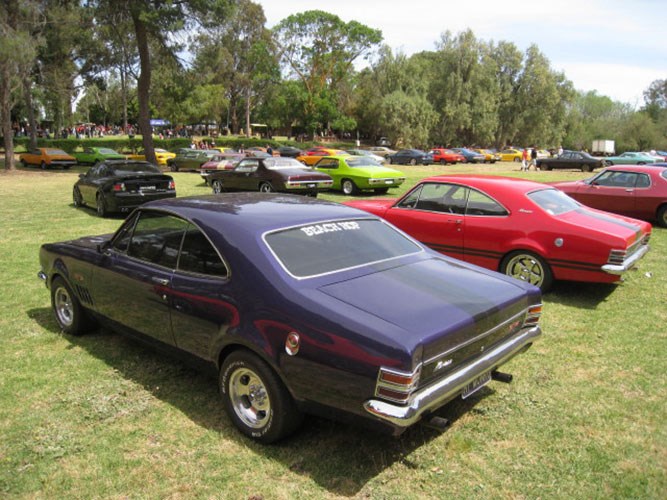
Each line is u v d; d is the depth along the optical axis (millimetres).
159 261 3986
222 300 3385
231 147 61562
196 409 3795
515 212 6570
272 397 3182
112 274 4328
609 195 12523
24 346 4906
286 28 66375
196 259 3684
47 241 9703
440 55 66750
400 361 2676
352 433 3492
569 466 3170
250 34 75938
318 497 2881
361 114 73188
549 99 68625
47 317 5719
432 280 3516
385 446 3350
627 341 5164
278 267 3273
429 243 7289
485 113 65812
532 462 3209
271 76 69000
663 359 4742
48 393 4008
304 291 3131
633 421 3688
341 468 3129
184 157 30250
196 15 30844
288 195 4645
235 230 3561
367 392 2764
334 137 85625
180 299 3676
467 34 65500
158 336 3990
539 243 6348
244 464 3164
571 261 6188
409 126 62688
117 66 45375
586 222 6367
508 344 3480
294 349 3006
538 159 37375
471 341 3109
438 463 3188
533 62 69250
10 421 3617
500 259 6707
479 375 3162
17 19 29047
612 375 4414
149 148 33219
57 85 43781
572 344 5086
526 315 3672
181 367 4484
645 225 6855
